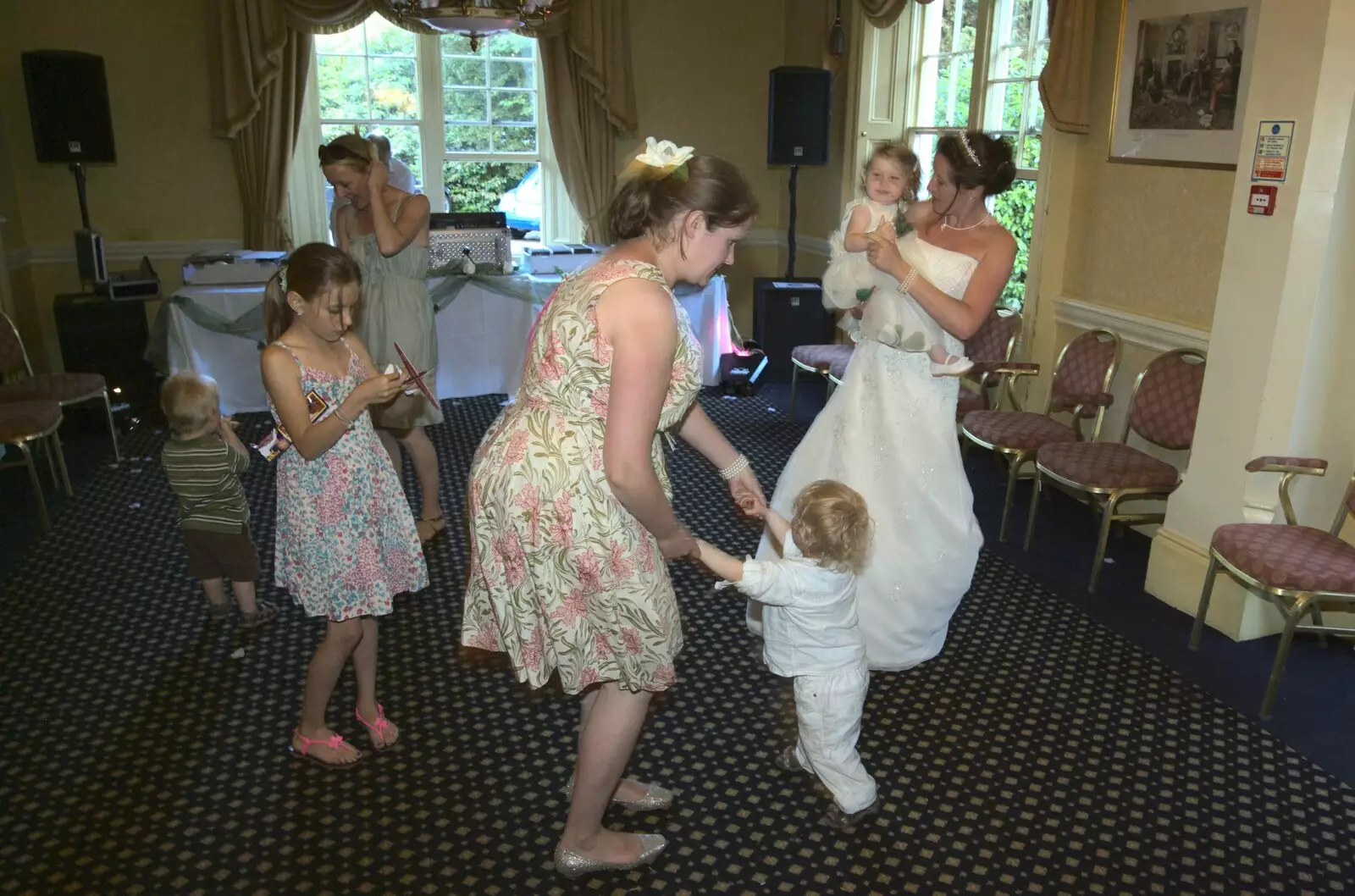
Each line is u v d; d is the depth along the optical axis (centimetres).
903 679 298
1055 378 432
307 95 620
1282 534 295
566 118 645
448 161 664
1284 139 293
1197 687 297
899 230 276
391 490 243
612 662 188
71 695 284
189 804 239
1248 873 221
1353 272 300
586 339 166
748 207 168
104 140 545
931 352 271
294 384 221
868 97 598
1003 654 315
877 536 282
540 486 175
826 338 637
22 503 427
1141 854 227
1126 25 405
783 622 223
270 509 425
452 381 569
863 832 233
